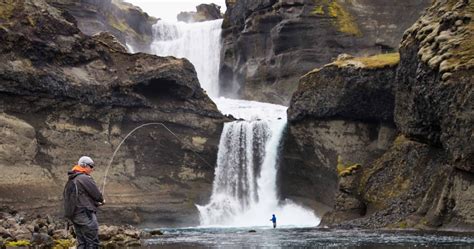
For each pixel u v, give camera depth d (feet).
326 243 116.06
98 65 234.17
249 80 343.87
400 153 182.09
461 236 123.85
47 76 215.10
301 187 230.07
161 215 224.53
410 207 163.12
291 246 110.01
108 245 108.78
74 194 58.59
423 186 165.27
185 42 385.29
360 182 187.32
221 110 279.69
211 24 387.14
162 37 395.34
